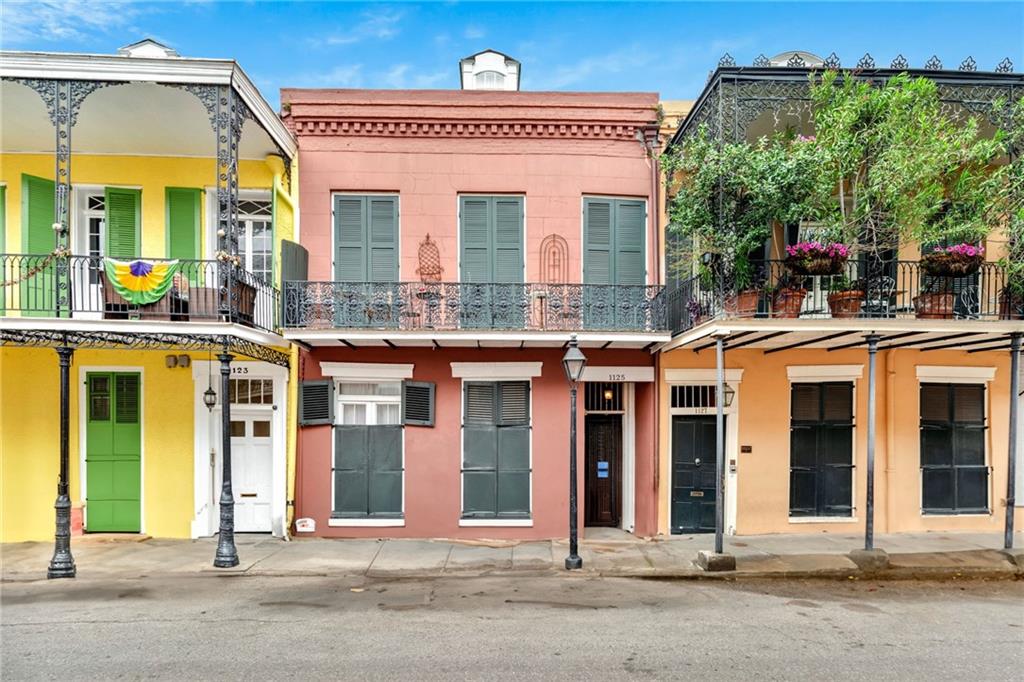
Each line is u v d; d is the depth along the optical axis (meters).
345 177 10.30
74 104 8.05
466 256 10.40
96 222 10.23
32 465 9.78
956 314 9.14
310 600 7.08
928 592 7.48
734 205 8.49
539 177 10.45
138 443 10.05
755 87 8.61
